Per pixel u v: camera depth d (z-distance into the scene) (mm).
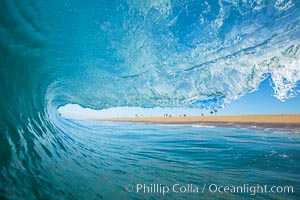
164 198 3568
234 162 5898
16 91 3654
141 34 3953
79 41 4004
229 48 4238
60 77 5723
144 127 17391
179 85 5246
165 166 5305
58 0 3029
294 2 3541
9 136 2826
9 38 3027
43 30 3434
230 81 4656
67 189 2947
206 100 5164
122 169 4770
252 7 3584
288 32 3908
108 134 10508
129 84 5793
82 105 8516
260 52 4188
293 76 3957
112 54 4543
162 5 3479
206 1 3525
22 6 2842
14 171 2414
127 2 3336
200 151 7215
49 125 5664
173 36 4078
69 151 4828
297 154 6914
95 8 3324
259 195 3902
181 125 20219
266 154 6895
